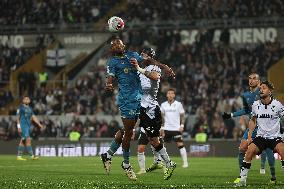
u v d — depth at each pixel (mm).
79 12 57656
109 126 44281
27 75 52094
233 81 47750
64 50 55719
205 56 50875
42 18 57938
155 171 22656
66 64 55719
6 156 39000
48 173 21172
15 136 46312
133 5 57125
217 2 55219
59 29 57094
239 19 53688
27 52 56188
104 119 47312
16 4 59156
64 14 57781
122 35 55219
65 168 24656
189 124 45250
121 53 16297
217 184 15969
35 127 46094
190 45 52531
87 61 55531
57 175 19969
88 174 20594
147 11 56375
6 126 47188
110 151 18016
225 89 46938
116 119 47062
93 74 52156
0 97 52344
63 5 58125
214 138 42906
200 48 52156
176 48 52438
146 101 17828
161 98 47031
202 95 47094
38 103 49688
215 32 53688
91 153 41344
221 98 46156
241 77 48062
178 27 54812
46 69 55625
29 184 15328
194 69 49844
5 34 57969
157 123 17734
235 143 39344
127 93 16266
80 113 48375
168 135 27906
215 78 48375
